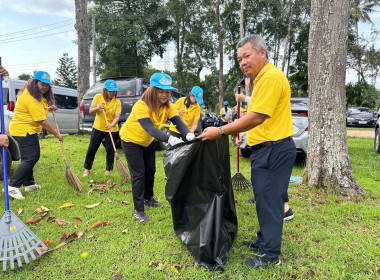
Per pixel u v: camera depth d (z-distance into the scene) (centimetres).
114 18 2906
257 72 221
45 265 232
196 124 541
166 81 281
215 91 4375
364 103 2730
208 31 3031
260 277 215
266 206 222
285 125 217
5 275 220
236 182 413
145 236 273
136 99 668
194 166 235
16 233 239
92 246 259
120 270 224
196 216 244
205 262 229
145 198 359
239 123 208
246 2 2509
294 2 2305
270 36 2977
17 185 373
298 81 3008
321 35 380
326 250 251
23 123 364
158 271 223
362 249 250
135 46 2998
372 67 2755
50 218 311
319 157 392
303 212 329
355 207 336
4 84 808
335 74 378
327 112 384
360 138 1159
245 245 261
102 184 436
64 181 449
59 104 1044
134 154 308
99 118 472
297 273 221
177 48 3073
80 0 1019
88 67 1064
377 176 498
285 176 221
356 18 2588
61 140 400
